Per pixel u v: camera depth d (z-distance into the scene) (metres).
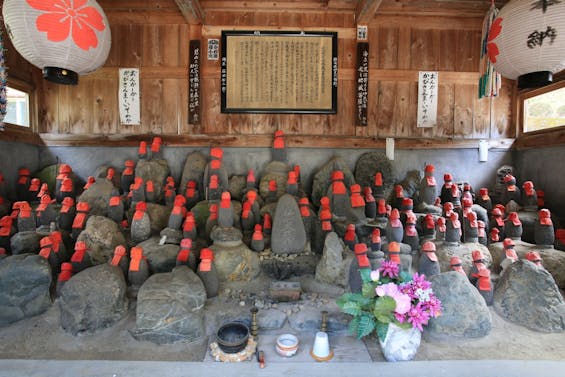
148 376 2.26
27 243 3.47
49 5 2.48
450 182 4.85
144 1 4.92
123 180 4.65
